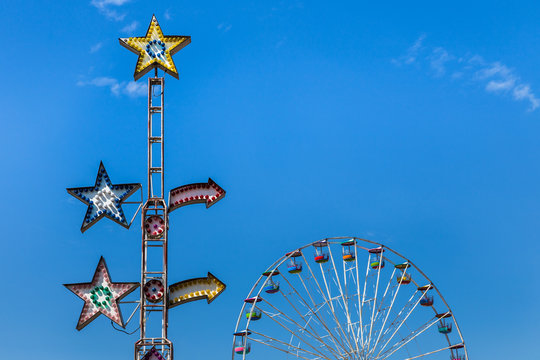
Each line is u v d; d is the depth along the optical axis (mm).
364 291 65188
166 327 43719
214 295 44469
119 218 45719
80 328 43688
